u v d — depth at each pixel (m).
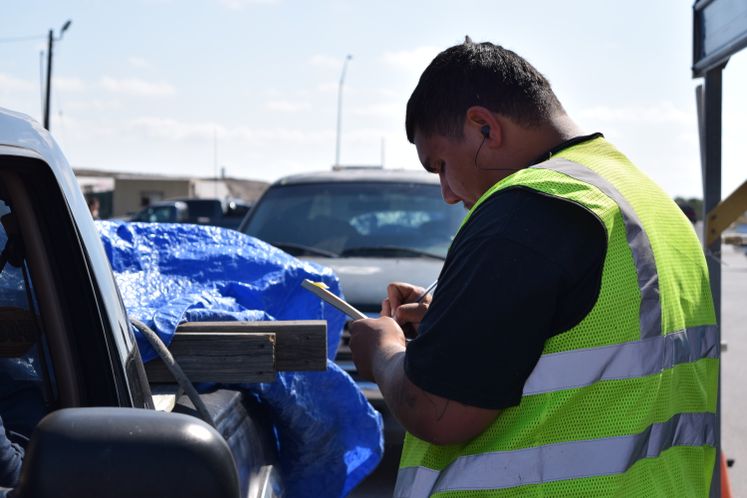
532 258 1.70
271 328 2.64
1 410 1.88
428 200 7.21
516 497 1.76
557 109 1.99
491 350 1.70
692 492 1.91
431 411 1.75
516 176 1.81
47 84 29.66
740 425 7.91
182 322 2.64
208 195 50.50
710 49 3.77
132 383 1.94
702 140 3.90
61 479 1.34
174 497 1.36
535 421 1.74
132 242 3.00
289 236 6.94
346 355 5.28
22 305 1.88
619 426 1.75
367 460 3.19
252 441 2.61
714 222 3.79
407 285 2.50
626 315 1.75
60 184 1.83
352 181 7.41
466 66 1.96
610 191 1.81
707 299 1.98
